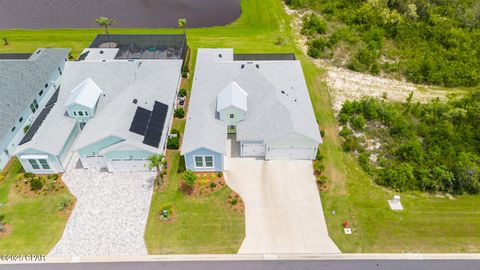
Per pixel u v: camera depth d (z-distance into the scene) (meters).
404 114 51.97
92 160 43.81
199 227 38.19
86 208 39.88
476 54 63.69
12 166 44.72
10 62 53.34
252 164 45.06
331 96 55.94
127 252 36.06
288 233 37.78
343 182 43.06
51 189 41.72
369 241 37.22
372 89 57.69
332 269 34.91
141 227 38.12
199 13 81.50
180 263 35.28
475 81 58.62
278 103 46.28
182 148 42.53
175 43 63.66
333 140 48.50
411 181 42.47
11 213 39.25
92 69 51.47
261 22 75.69
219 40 69.44
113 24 76.44
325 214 39.59
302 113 46.62
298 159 45.75
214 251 36.25
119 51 61.38
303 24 73.50
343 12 75.94
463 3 74.62
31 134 44.31
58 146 42.75
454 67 60.50
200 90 51.09
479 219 39.47
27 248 36.22
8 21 76.94
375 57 63.22
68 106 45.41
